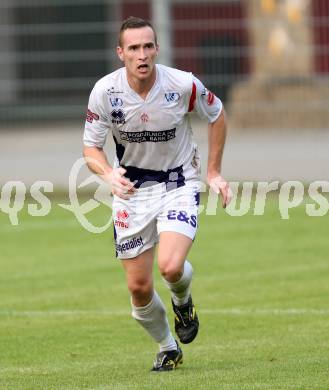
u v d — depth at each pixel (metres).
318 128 75.94
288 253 44.72
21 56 79.12
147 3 89.19
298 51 80.19
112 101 27.02
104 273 42.25
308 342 30.05
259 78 78.94
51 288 39.69
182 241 26.58
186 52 74.62
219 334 31.81
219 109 27.86
